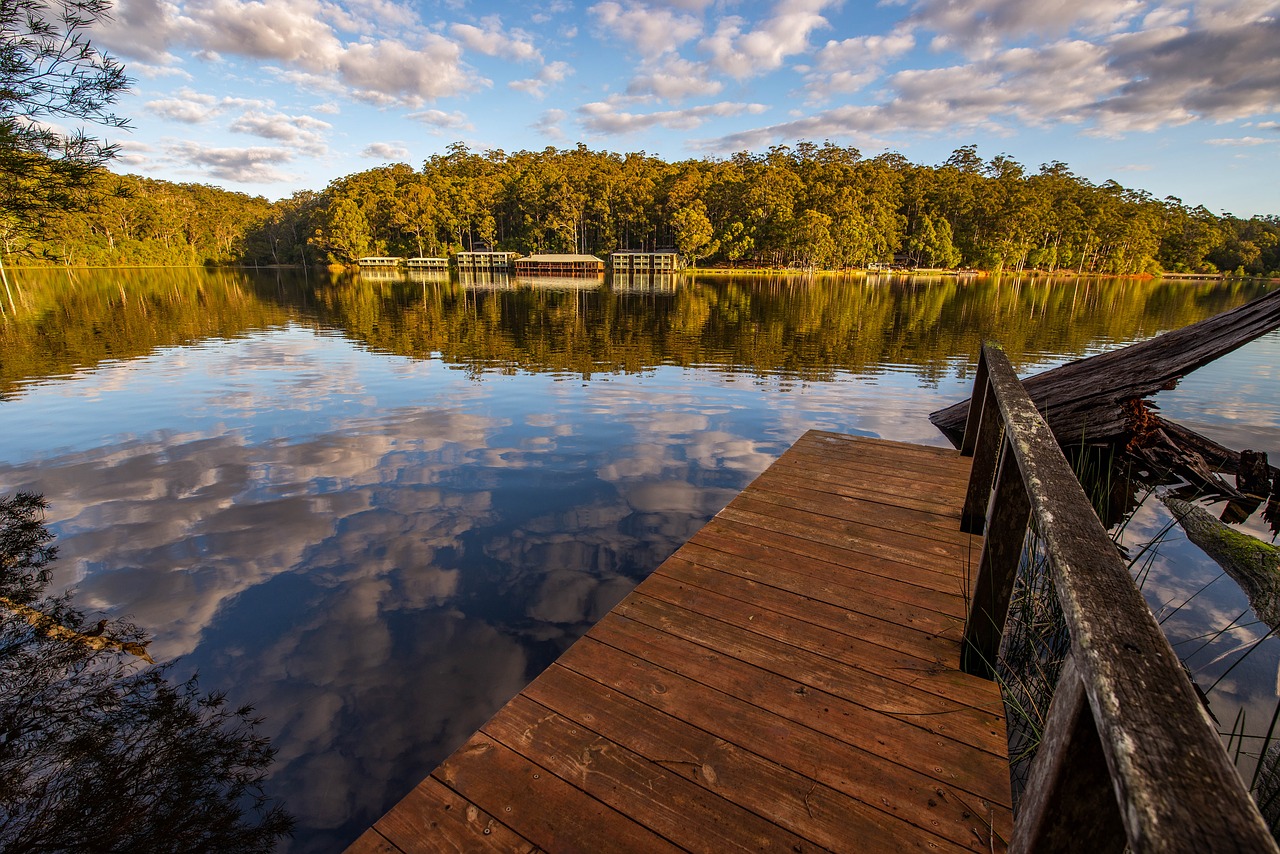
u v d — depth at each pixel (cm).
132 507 458
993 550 202
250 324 1780
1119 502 443
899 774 172
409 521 435
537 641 298
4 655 286
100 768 222
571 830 157
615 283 4538
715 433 672
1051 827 70
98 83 512
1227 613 299
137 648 293
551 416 745
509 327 1756
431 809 164
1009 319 2033
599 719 195
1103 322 1948
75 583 351
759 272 6347
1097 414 529
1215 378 987
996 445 310
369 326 1762
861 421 730
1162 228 8075
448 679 272
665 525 430
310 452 596
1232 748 203
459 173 8519
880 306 2548
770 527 335
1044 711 205
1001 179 7625
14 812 203
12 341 1402
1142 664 64
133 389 884
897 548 309
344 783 218
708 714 197
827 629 241
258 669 278
